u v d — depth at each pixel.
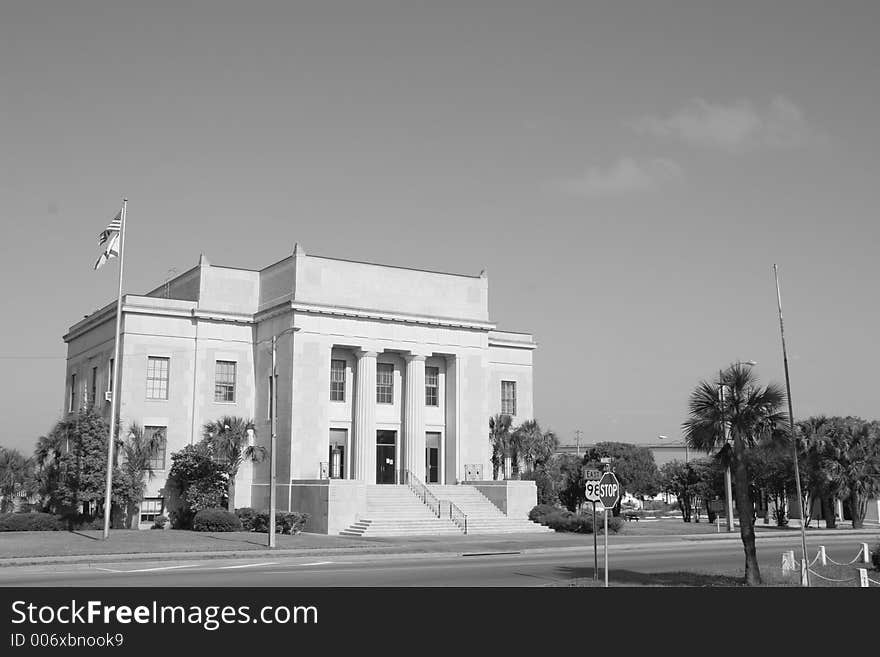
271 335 56.00
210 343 56.19
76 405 61.75
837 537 51.72
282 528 47.34
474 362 59.81
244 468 54.84
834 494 64.12
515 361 66.31
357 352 56.47
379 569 29.45
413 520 48.72
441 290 60.25
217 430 52.50
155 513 52.66
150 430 53.69
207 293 57.19
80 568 30.58
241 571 28.92
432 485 54.72
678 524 66.38
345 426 55.91
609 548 40.41
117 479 48.91
